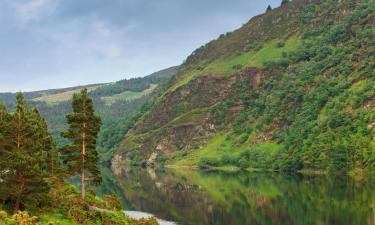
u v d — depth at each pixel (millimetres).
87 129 61344
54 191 58562
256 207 114438
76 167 60812
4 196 47219
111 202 73250
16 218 42312
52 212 51125
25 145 48938
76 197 61562
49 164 72500
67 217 50906
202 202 126062
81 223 50656
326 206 108750
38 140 51000
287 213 103188
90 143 62062
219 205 120125
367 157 192250
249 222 95438
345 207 105938
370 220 89562
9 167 47406
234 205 119562
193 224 93750
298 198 125812
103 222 55438
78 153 63344
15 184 47719
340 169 199125
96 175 63688
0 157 48281
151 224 65875
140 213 106188
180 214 106250
